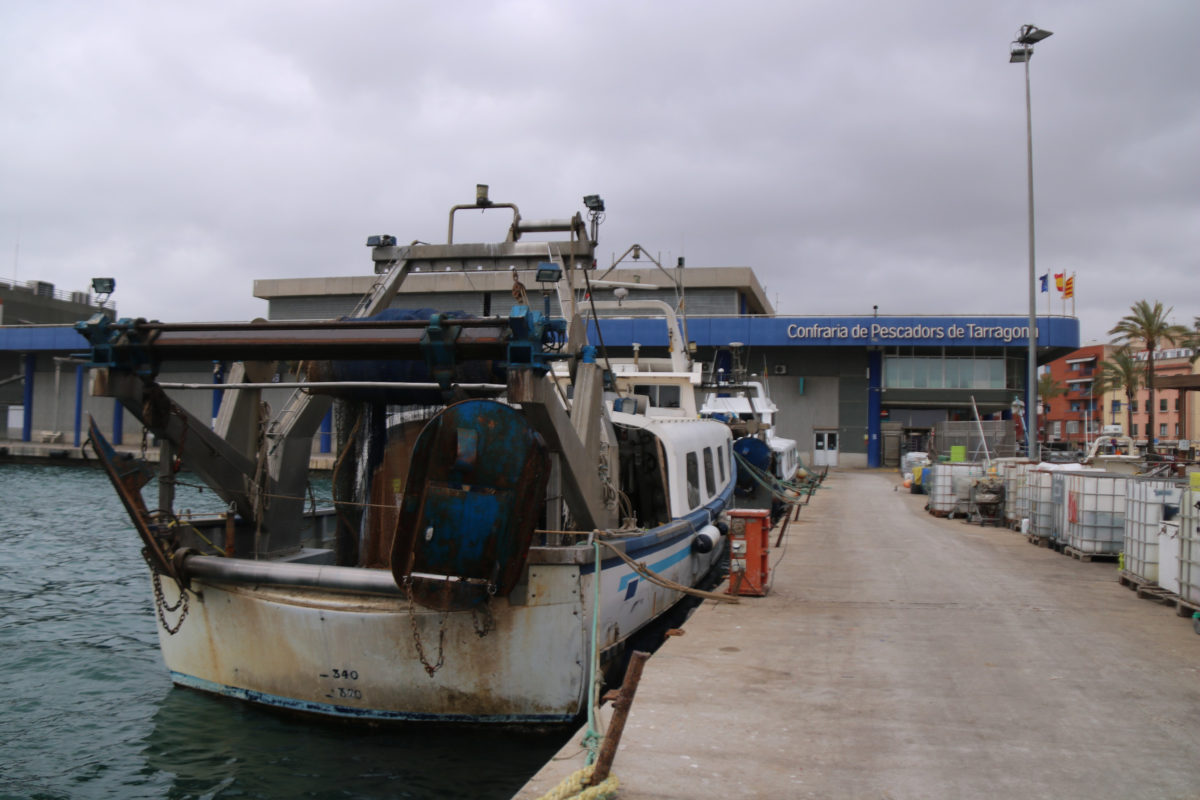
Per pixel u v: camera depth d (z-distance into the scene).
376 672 6.67
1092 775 4.73
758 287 52.62
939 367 47.84
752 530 9.90
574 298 7.68
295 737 6.91
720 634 8.04
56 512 26.58
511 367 5.84
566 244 9.03
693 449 11.34
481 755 6.59
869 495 26.45
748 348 49.09
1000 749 5.11
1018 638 7.88
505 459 5.95
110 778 6.50
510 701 6.52
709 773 4.73
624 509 9.73
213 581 7.09
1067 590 10.30
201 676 7.40
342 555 8.48
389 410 9.33
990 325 45.34
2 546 19.34
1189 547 8.76
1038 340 44.72
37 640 10.84
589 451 7.17
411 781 6.24
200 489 7.83
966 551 13.77
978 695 6.16
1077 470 14.30
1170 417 85.19
